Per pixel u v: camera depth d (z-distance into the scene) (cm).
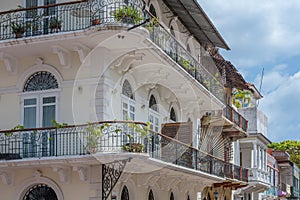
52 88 1969
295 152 7869
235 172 3066
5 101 2016
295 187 6438
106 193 1859
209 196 3070
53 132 1881
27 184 1944
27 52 1969
